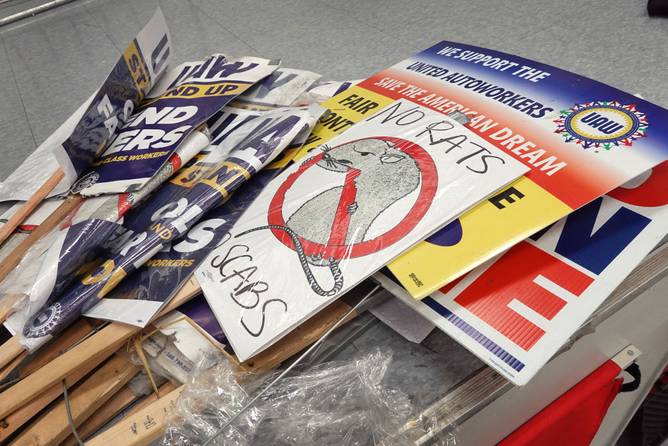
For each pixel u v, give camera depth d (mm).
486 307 461
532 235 496
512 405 609
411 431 468
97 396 493
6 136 958
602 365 723
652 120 526
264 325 469
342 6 1160
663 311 714
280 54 1024
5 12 1442
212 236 544
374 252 478
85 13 1363
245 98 725
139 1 1361
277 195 563
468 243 470
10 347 502
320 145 609
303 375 491
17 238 619
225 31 1146
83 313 519
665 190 509
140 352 504
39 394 488
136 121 678
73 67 1142
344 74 930
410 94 656
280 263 499
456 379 494
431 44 969
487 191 492
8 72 1175
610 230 489
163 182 606
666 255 575
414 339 513
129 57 673
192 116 655
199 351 497
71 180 610
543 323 445
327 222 512
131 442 456
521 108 577
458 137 555
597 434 974
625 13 934
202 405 472
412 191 510
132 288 526
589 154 508
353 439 466
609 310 558
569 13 968
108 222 546
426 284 454
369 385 485
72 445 487
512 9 1021
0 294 526
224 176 570
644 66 799
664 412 1078
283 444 462
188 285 513
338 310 515
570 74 611
